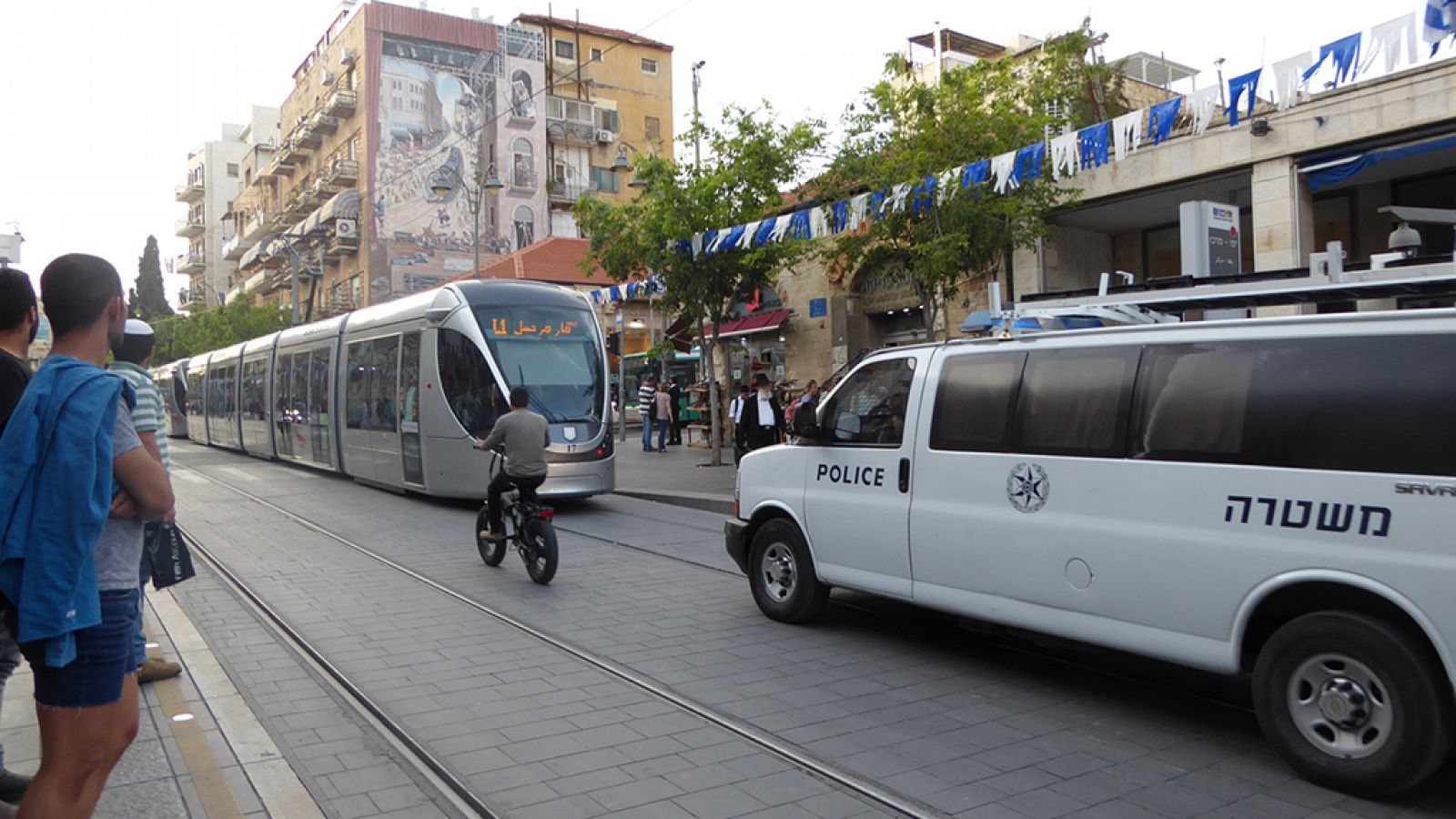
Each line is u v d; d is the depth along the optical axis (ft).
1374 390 14.29
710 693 18.90
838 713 17.79
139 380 14.39
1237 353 16.05
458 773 14.96
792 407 61.46
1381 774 13.57
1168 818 13.43
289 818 13.15
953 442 20.08
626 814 13.55
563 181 174.91
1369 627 13.78
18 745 15.38
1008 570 18.69
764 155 55.88
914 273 46.91
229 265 267.39
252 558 33.30
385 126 156.76
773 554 24.67
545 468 29.94
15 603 8.71
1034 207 46.96
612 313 118.73
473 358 45.01
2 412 11.18
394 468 50.70
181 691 18.48
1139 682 19.80
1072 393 18.19
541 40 172.24
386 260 156.15
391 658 21.29
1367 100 45.96
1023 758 15.65
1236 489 15.49
